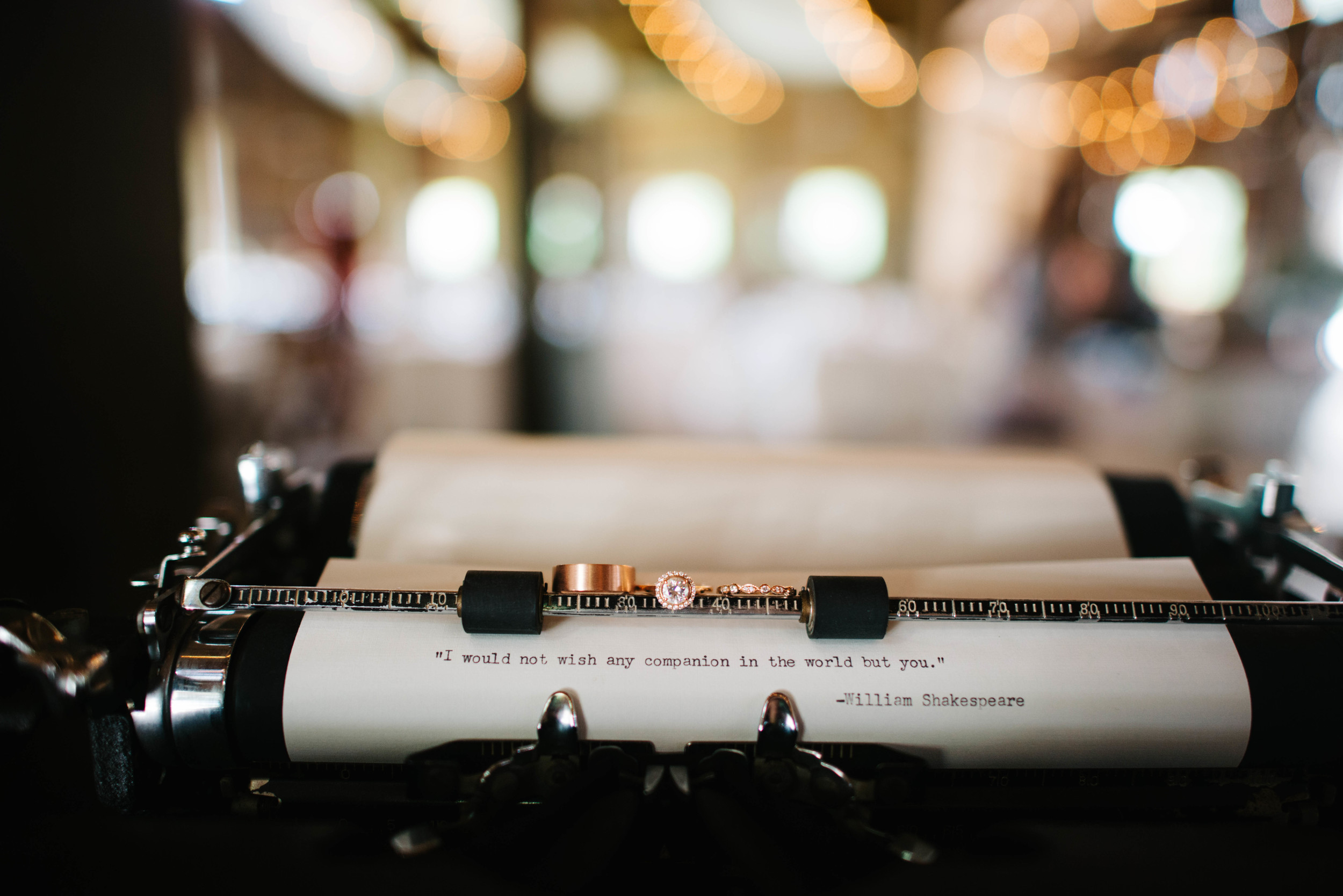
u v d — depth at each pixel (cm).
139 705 25
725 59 186
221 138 112
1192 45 188
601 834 24
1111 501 33
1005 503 33
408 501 32
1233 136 187
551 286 156
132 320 63
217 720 25
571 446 36
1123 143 197
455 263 179
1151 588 28
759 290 202
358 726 25
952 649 26
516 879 24
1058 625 27
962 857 25
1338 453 119
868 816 25
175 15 63
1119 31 190
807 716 26
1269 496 31
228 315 114
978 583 29
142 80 61
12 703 25
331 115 169
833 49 190
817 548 32
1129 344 181
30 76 58
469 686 26
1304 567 30
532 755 25
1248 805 26
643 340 174
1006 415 152
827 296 200
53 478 61
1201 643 26
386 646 26
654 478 33
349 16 147
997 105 200
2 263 59
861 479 33
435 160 181
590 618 27
